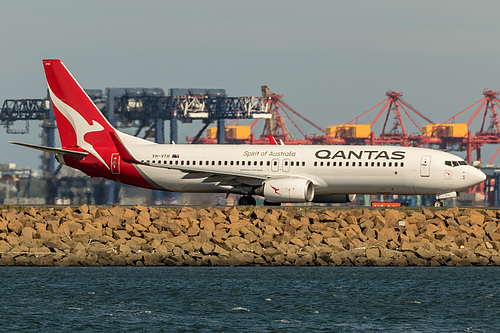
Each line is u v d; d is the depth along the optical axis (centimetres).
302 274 17050
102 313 13312
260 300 14388
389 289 15412
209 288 15375
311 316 13200
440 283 16062
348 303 14200
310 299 14500
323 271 17500
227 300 14350
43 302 14138
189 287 15462
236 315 13200
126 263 18138
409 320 12975
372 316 13250
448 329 12438
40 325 12450
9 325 12431
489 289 15475
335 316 13225
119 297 14562
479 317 13250
